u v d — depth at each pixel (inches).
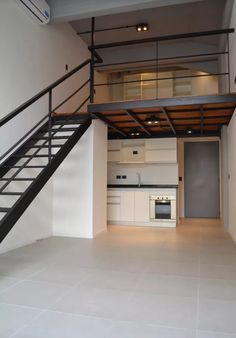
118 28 263.4
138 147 291.1
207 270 133.2
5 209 122.3
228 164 234.7
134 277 122.8
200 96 181.3
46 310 90.4
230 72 208.7
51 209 216.1
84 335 75.2
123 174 300.2
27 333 76.2
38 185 138.9
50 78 219.6
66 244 187.2
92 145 210.8
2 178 154.6
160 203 263.7
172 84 333.4
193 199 333.4
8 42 170.9
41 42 207.8
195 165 333.7
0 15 164.6
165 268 136.0
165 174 290.2
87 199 211.0
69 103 251.9
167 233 229.9
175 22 255.4
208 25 260.1
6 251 167.0
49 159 152.6
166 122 235.1
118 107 194.2
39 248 175.8
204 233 230.4
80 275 125.1
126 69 322.0
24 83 186.1
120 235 219.5
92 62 210.4
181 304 95.2
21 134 181.8
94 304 95.1
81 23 254.8
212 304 95.2
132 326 80.2
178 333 76.4
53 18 201.9
